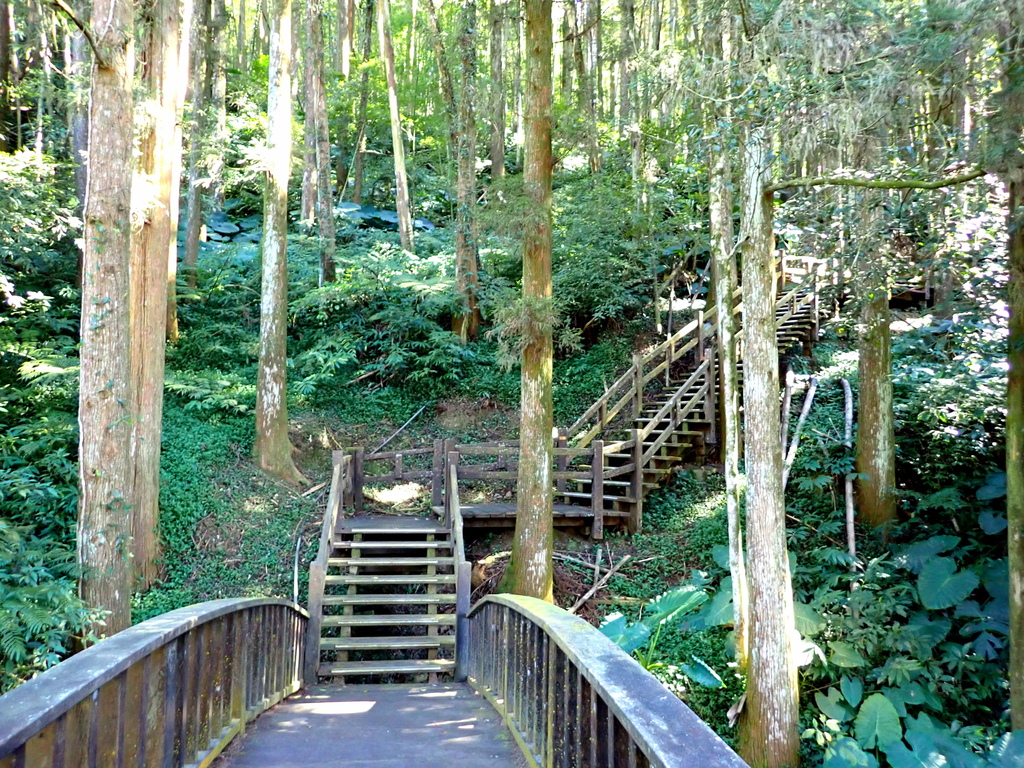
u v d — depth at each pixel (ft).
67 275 45.62
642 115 41.22
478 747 13.25
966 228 25.84
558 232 50.21
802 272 46.26
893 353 35.50
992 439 31.30
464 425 44.39
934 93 18.07
